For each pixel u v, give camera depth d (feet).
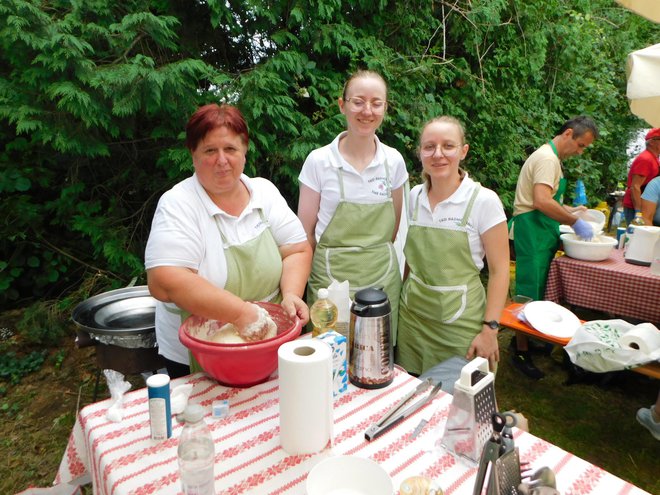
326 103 11.51
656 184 12.04
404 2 13.33
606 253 9.61
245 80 9.95
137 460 3.20
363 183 6.47
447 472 3.08
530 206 10.32
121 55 9.75
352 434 3.50
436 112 13.30
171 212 4.47
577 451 7.81
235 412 3.81
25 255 11.81
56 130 9.26
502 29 16.19
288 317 4.48
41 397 9.29
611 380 9.78
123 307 7.11
